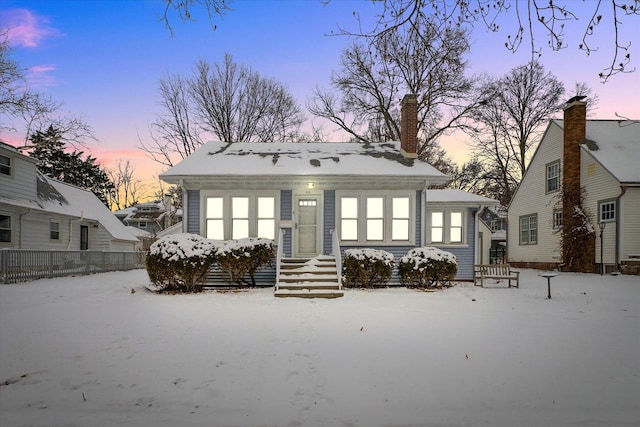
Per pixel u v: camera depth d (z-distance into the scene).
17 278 14.52
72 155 48.25
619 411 3.95
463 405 4.04
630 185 18.12
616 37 4.84
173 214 40.41
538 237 25.05
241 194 14.02
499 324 7.48
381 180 13.81
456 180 40.31
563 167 22.05
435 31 5.96
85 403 4.10
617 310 9.03
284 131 34.09
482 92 26.50
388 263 12.38
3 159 18.59
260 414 3.84
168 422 3.70
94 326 7.19
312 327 7.18
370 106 28.02
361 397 4.20
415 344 6.08
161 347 5.91
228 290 12.15
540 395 4.28
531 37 5.16
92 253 19.84
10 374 4.88
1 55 23.30
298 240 14.05
